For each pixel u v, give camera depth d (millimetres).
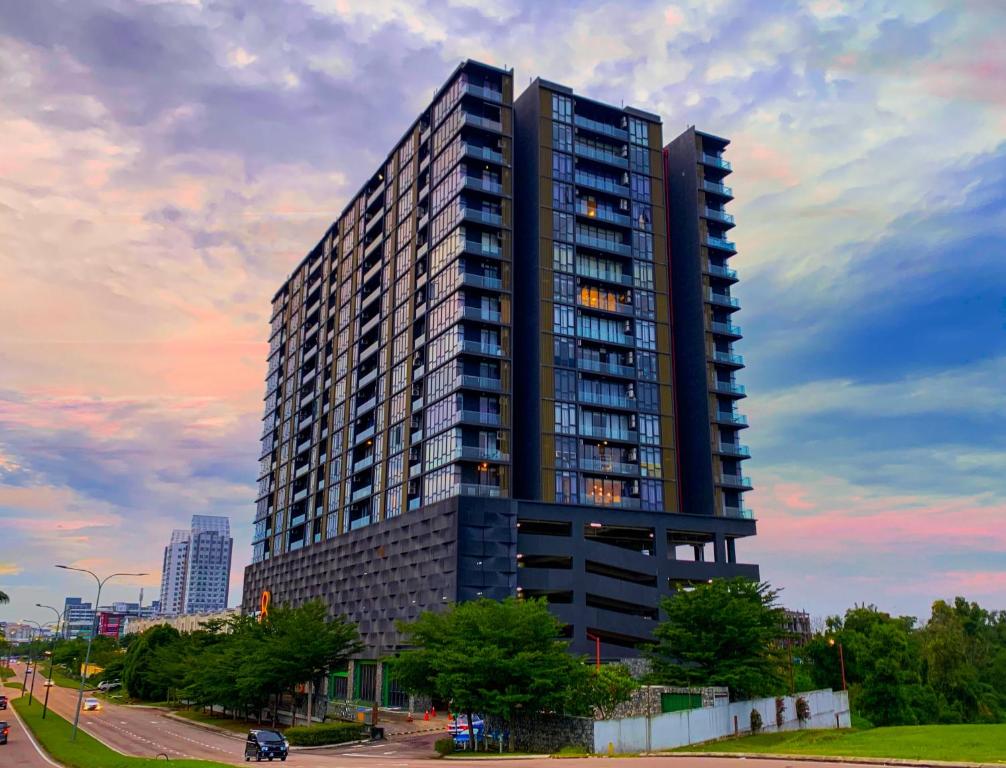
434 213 91000
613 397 86812
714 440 91562
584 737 41719
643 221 93500
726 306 96562
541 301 85125
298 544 118312
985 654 105688
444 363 83875
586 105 94250
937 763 26953
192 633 105438
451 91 91000
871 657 78562
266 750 44312
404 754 48062
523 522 79750
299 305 135500
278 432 137000
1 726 58625
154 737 64125
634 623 78750
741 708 49906
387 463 93250
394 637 81812
